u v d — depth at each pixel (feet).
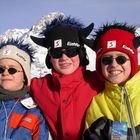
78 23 5.62
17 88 5.32
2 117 5.14
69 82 5.29
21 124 5.09
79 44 5.48
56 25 5.56
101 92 5.17
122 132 4.75
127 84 4.92
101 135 4.85
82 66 5.51
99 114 4.97
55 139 5.18
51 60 5.45
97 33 5.35
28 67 5.48
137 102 4.83
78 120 5.12
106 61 5.03
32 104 5.33
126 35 5.11
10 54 5.32
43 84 5.46
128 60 5.00
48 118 5.25
